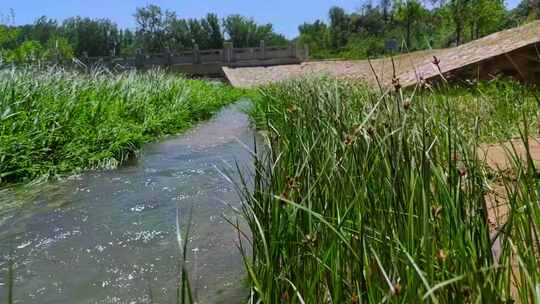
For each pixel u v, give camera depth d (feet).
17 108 20.76
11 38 90.99
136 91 34.04
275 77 86.53
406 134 7.32
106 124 23.84
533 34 38.65
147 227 12.50
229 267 10.00
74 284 9.46
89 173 18.81
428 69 38.93
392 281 5.53
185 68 117.19
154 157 22.31
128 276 9.78
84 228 12.52
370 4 181.98
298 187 7.72
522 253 5.79
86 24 267.39
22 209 14.20
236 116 42.34
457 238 5.56
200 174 18.38
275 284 6.73
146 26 259.60
